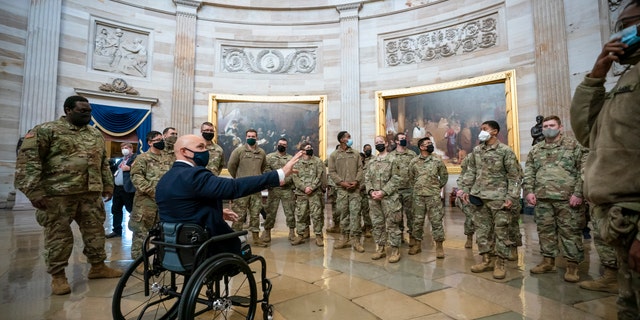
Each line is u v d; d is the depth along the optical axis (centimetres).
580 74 776
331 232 620
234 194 207
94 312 248
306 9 1182
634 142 122
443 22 1034
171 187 212
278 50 1179
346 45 1139
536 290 299
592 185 131
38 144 279
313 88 1164
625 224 119
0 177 841
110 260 404
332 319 240
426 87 1024
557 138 351
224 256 204
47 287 301
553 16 820
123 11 1043
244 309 262
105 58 1009
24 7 895
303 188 496
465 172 406
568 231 326
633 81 126
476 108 954
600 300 273
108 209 955
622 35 128
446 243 508
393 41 1112
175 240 204
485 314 247
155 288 219
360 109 1121
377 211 427
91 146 318
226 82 1141
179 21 1102
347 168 489
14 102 872
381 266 383
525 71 879
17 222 654
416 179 445
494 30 948
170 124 1074
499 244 339
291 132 1141
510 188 343
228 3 1157
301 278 338
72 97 307
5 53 862
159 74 1080
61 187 291
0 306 257
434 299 279
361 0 1131
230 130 1121
